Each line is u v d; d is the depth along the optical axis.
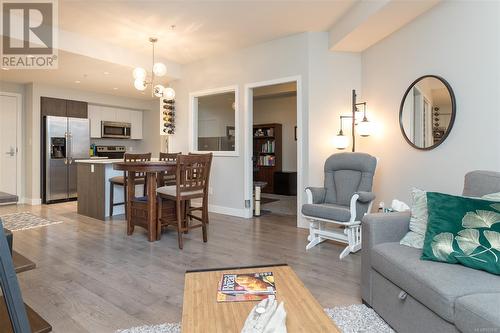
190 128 5.52
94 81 5.80
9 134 5.89
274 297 1.33
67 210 5.21
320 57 4.11
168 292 2.18
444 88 2.67
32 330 1.09
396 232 1.92
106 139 7.64
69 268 2.61
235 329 1.11
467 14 2.44
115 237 3.56
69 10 3.53
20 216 4.69
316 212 3.12
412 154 3.14
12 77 5.50
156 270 2.58
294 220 4.55
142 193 5.07
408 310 1.54
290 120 7.66
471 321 1.15
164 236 3.62
